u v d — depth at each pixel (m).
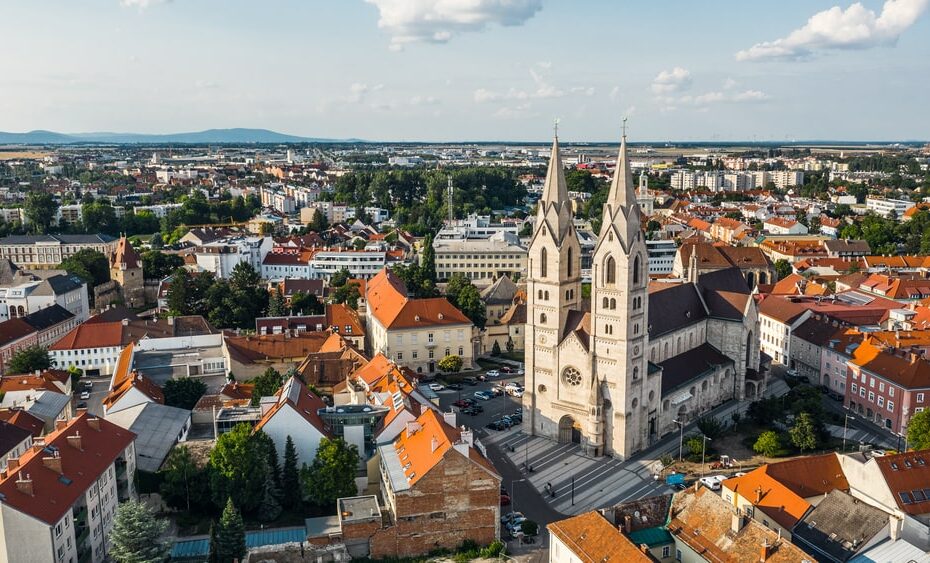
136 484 135.00
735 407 189.62
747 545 100.88
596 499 141.50
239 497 128.88
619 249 150.50
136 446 142.75
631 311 153.62
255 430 136.12
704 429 163.62
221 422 147.88
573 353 162.38
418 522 122.25
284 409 137.12
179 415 156.00
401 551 122.19
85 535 114.56
